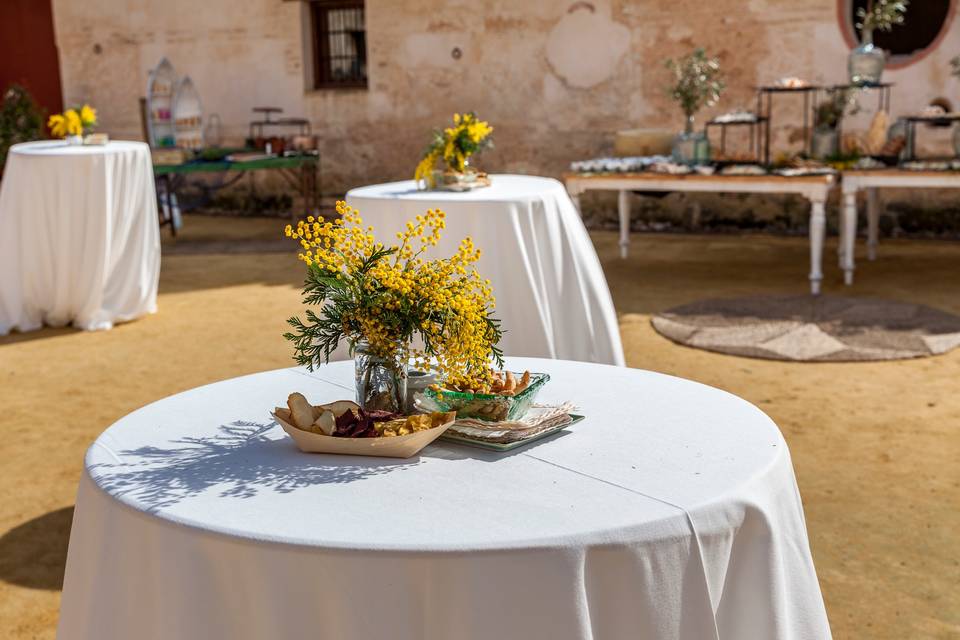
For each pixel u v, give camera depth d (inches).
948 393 187.0
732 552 70.2
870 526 133.0
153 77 415.2
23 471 161.9
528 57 404.2
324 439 78.1
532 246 167.8
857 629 108.3
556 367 102.3
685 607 66.4
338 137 448.5
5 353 240.1
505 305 164.7
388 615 62.2
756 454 76.9
